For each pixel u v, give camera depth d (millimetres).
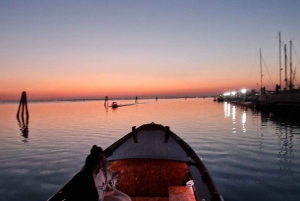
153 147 8008
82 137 18797
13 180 9531
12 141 17656
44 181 9398
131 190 6324
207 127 23641
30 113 48938
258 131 20922
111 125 26500
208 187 4996
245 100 76500
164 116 36938
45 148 15062
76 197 3291
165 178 6324
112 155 6992
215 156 12391
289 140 16766
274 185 8578
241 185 8586
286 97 37219
